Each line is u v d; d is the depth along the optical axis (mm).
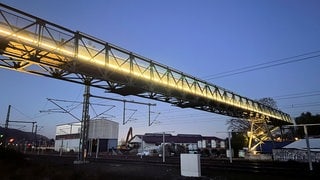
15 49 19188
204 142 86125
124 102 36406
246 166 28094
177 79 32500
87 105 36844
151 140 101188
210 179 21031
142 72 27109
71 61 21422
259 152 58125
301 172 22438
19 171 22828
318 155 41469
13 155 33531
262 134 57875
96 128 88562
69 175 20641
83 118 36656
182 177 22156
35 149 90625
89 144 83000
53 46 20453
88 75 23031
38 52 19578
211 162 37500
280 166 29500
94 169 27234
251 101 51062
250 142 57375
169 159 47438
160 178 21062
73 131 92188
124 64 25750
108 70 23844
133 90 27359
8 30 18406
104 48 23781
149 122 37969
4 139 55406
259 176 21531
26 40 18938
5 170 23359
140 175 22844
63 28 20906
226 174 23391
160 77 29172
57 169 24984
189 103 35844
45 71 21875
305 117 88438
